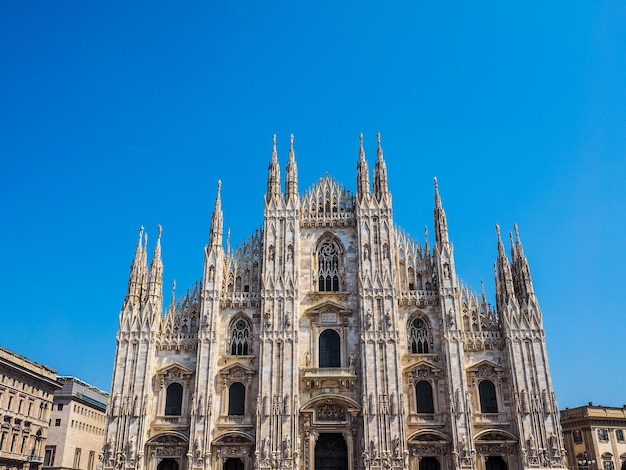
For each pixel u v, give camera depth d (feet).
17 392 294.87
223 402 242.99
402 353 248.73
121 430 237.25
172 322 257.34
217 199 272.92
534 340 244.83
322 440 239.91
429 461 235.40
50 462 354.33
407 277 262.67
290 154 278.87
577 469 342.85
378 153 279.28
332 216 271.28
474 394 241.76
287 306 252.21
